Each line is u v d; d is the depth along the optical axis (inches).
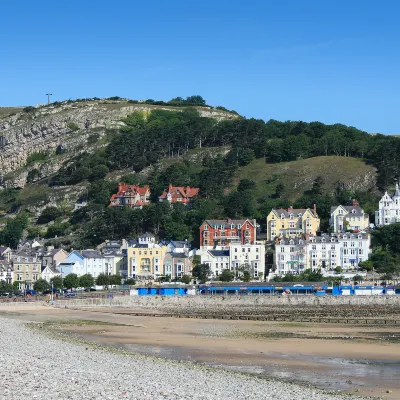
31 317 6884.8
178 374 3191.4
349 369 3676.2
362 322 6673.2
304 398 2773.1
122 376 2972.4
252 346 4638.3
